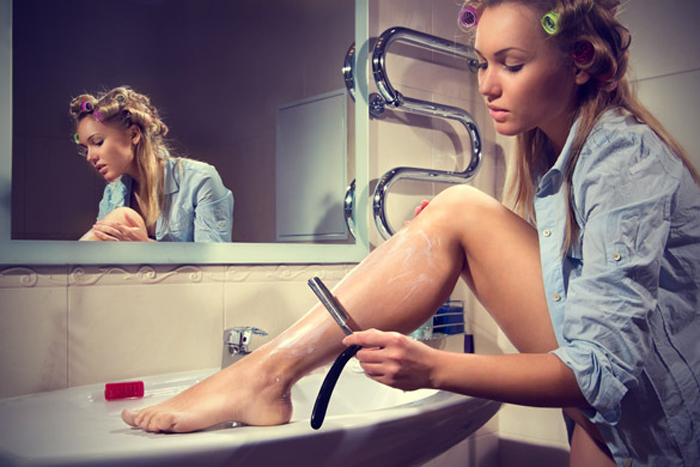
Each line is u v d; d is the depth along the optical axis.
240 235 1.13
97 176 0.96
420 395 1.08
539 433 1.62
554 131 0.79
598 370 0.59
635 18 1.48
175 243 1.04
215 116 1.10
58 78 0.92
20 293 0.88
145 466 0.57
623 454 0.69
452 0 1.63
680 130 1.40
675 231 0.68
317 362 0.74
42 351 0.90
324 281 1.26
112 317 0.97
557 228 0.72
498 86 0.72
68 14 0.94
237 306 1.12
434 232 0.77
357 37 1.35
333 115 1.29
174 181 1.04
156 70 1.03
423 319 0.76
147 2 1.02
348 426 0.68
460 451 1.59
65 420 0.73
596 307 0.61
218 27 1.11
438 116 1.45
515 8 0.69
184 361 1.04
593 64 0.69
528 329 0.74
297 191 1.22
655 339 0.68
